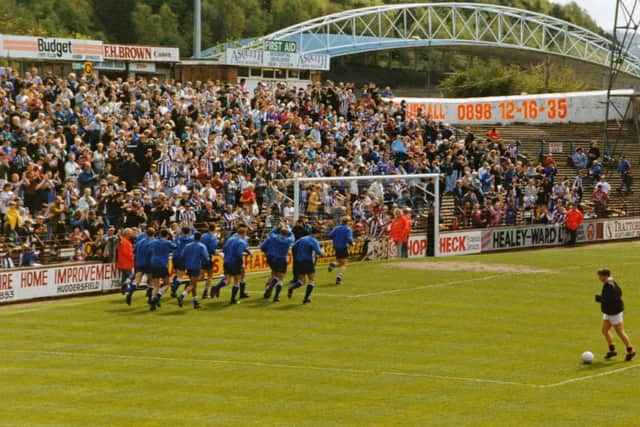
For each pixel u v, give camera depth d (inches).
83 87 2746.1
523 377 1489.9
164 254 2031.3
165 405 1333.7
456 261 2709.2
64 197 2437.3
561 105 4714.6
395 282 2331.4
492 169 3521.2
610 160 4222.4
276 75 3983.8
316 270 2522.1
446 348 1683.1
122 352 1659.7
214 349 1678.2
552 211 3538.4
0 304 2191.2
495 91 6801.2
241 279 2116.1
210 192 2652.6
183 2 7657.5
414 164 3309.5
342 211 2802.7
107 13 7145.7
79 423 1250.6
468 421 1263.5
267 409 1314.0
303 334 1795.0
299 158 2974.9
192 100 3019.2
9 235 2268.7
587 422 1263.5
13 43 3095.5
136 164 2625.5
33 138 2504.9
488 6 7637.8
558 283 2330.2
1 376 1493.6
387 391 1407.5
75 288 2330.2
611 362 1585.9
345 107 3572.8
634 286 2292.1
